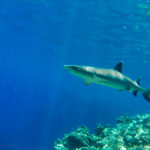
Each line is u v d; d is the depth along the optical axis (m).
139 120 11.02
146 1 19.33
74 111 72.31
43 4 24.73
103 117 72.12
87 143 9.80
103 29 29.12
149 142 8.91
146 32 26.92
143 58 38.91
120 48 35.91
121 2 20.45
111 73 5.45
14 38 42.56
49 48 45.59
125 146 8.87
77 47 40.97
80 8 23.84
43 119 77.00
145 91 6.54
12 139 64.25
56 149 9.92
